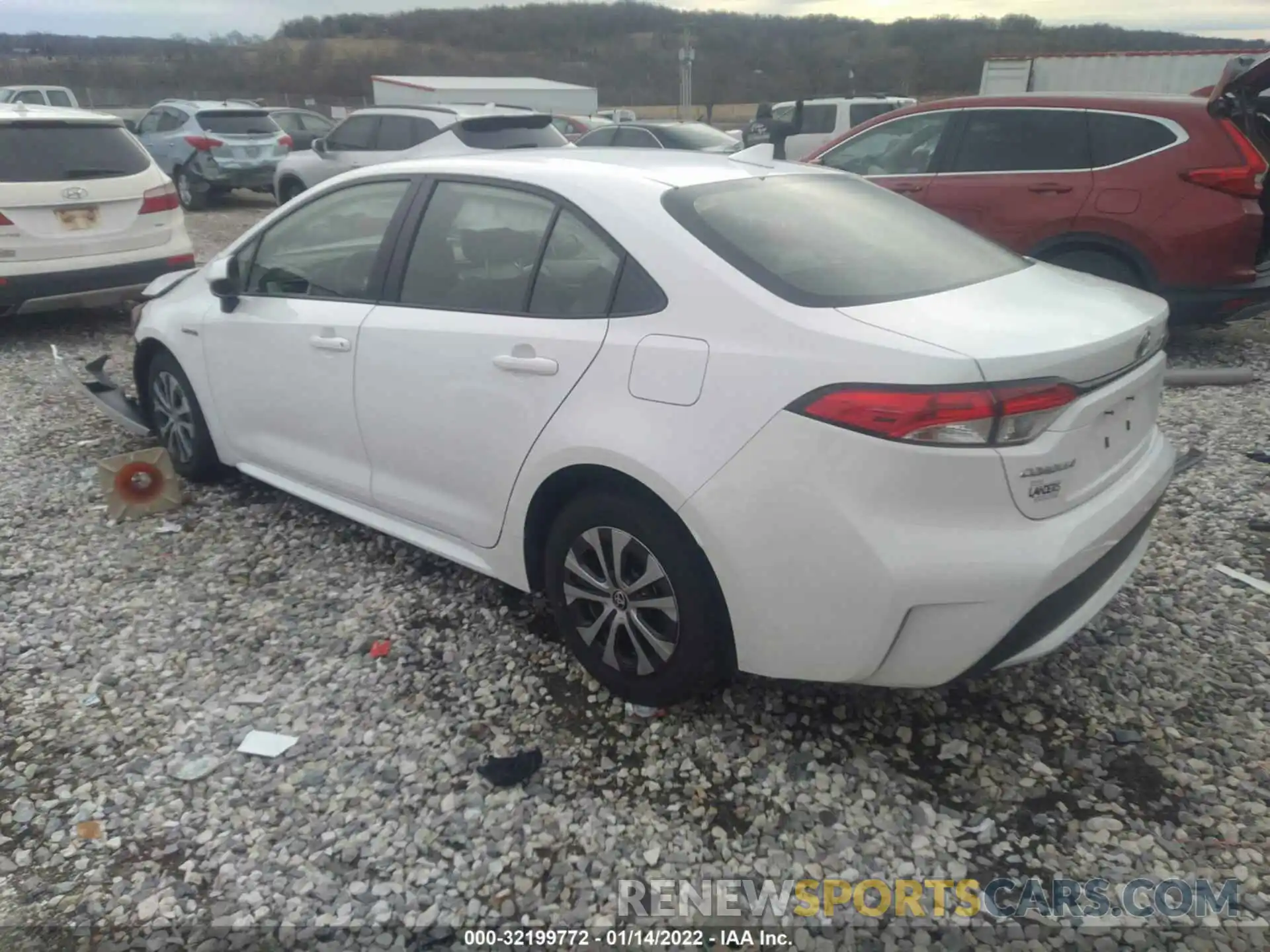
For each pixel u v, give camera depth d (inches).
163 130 661.9
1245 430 207.6
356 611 145.6
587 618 125.3
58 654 135.3
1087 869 97.1
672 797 107.5
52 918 93.4
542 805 106.4
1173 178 240.7
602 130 620.7
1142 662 128.2
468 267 132.8
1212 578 146.9
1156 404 118.3
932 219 137.8
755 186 126.7
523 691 125.6
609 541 116.9
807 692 124.0
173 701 124.8
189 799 108.0
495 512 129.6
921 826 103.0
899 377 93.2
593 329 114.7
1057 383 94.8
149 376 197.3
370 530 172.6
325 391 150.0
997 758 112.1
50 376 267.0
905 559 94.7
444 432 132.3
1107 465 106.2
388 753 114.7
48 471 200.1
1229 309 245.6
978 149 270.1
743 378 101.2
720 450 102.2
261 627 141.7
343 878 97.6
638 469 107.5
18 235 277.3
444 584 153.0
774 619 103.5
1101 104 253.0
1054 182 255.6
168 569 159.6
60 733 119.0
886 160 290.7
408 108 505.0
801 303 102.3
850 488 95.4
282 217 163.2
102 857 100.4
